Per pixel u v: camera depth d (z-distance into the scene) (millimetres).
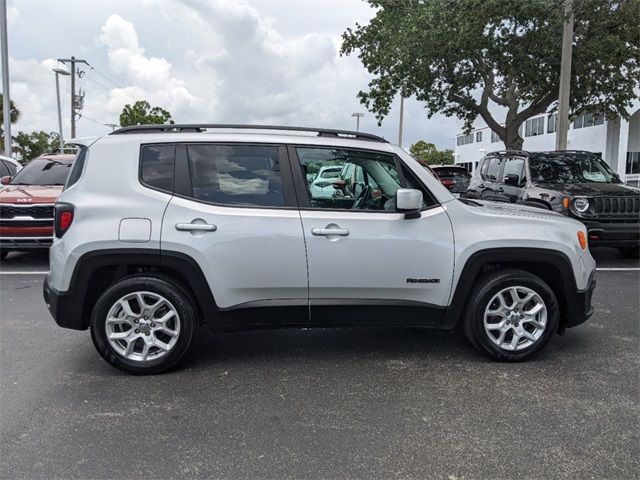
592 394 3891
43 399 3789
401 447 3166
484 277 4504
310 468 2945
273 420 3494
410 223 4324
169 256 4113
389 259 4285
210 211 4160
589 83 17656
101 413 3582
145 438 3256
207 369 4375
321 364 4496
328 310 4340
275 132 4398
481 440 3244
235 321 4273
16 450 3109
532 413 3594
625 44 15820
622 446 3176
